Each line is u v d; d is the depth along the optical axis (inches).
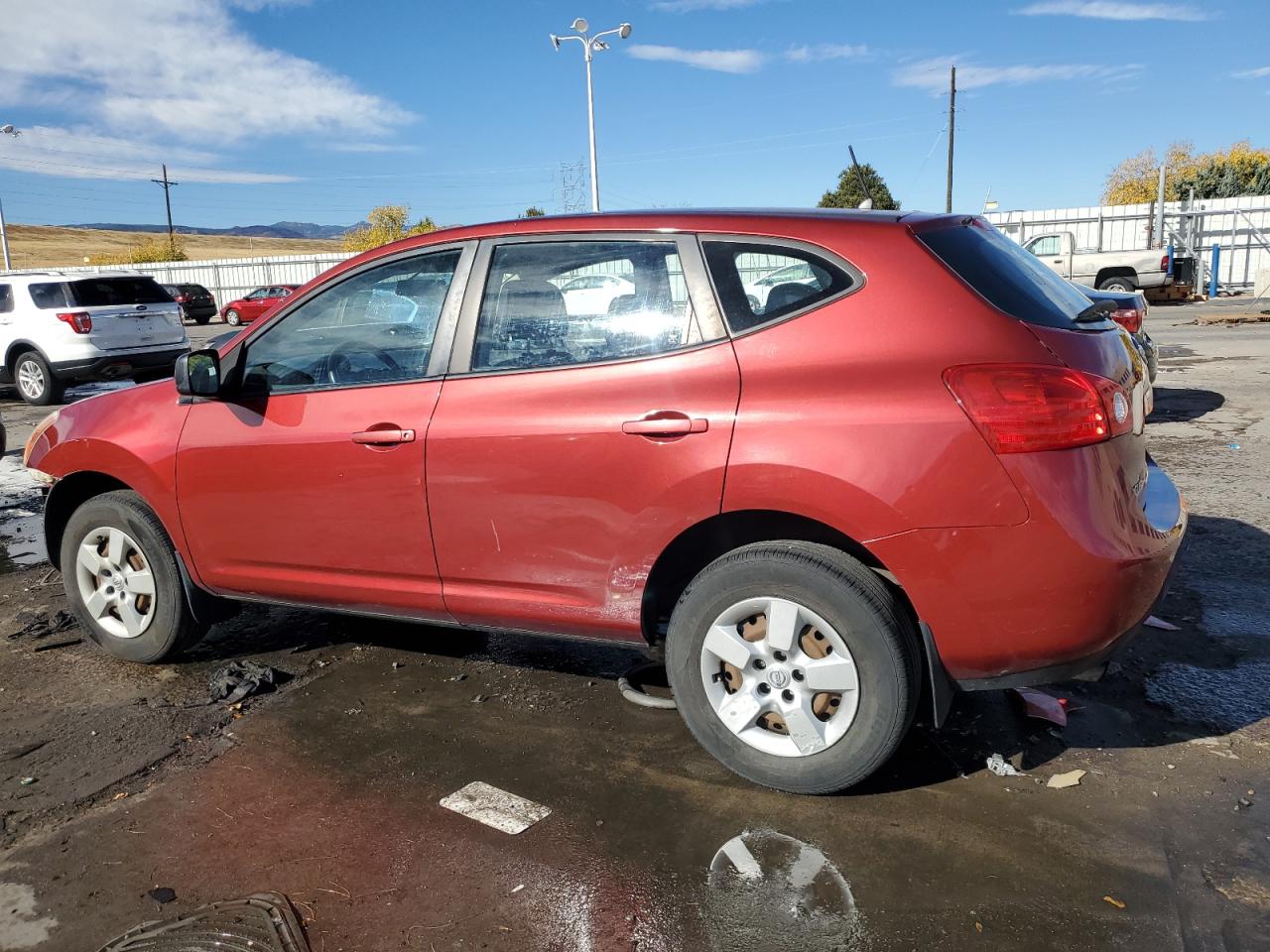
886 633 106.7
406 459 129.7
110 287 531.8
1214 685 140.2
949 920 92.7
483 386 125.8
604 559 119.6
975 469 101.4
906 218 115.9
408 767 125.7
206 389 142.9
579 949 90.6
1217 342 565.9
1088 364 105.1
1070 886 97.1
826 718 113.3
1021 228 1079.0
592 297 121.6
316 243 7509.8
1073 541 100.4
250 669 155.2
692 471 111.6
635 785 119.4
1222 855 101.2
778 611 111.5
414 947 91.5
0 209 1644.9
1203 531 209.6
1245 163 2064.5
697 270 116.6
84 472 163.2
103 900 99.6
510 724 137.6
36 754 131.6
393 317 135.4
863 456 104.0
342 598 142.5
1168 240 1013.8
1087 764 120.6
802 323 110.3
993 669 106.7
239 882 102.3
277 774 125.0
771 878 100.0
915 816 110.4
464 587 131.6
